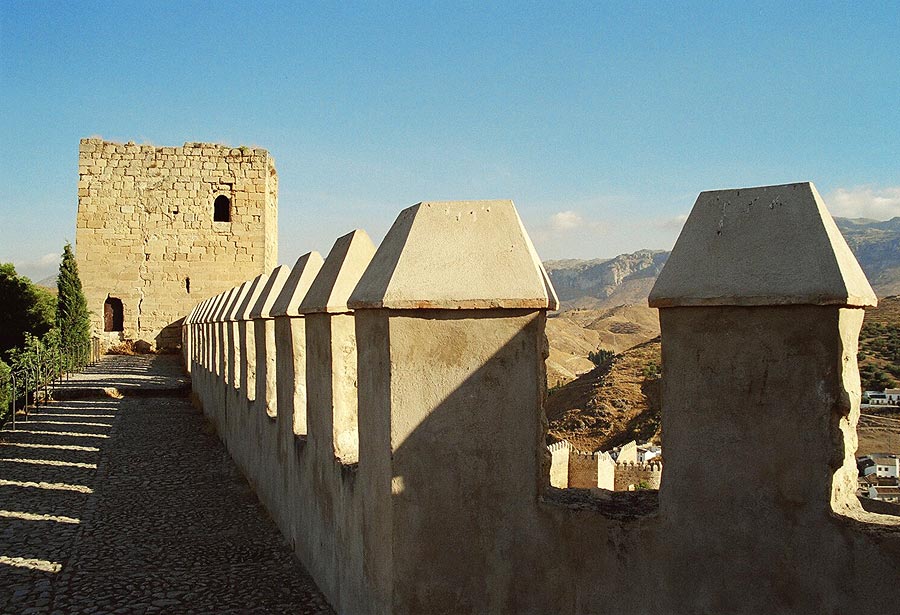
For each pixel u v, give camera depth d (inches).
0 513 354.3
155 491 405.1
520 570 158.7
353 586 198.2
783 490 134.3
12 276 1277.1
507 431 159.5
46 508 366.0
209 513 357.1
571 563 155.1
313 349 251.0
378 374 172.7
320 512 242.7
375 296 167.2
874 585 126.0
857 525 127.6
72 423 667.4
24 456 507.2
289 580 257.4
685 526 142.9
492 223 167.6
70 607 235.3
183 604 236.4
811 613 131.7
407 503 162.9
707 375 140.5
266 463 359.6
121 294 1469.0
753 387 136.3
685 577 143.0
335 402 225.6
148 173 1480.1
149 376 1064.2
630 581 149.0
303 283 284.8
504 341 159.2
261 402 377.4
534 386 158.6
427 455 162.1
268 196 1546.5
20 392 767.7
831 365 129.5
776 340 134.1
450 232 167.9
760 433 136.1
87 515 353.1
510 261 162.1
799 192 137.2
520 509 159.0
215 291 1492.4
